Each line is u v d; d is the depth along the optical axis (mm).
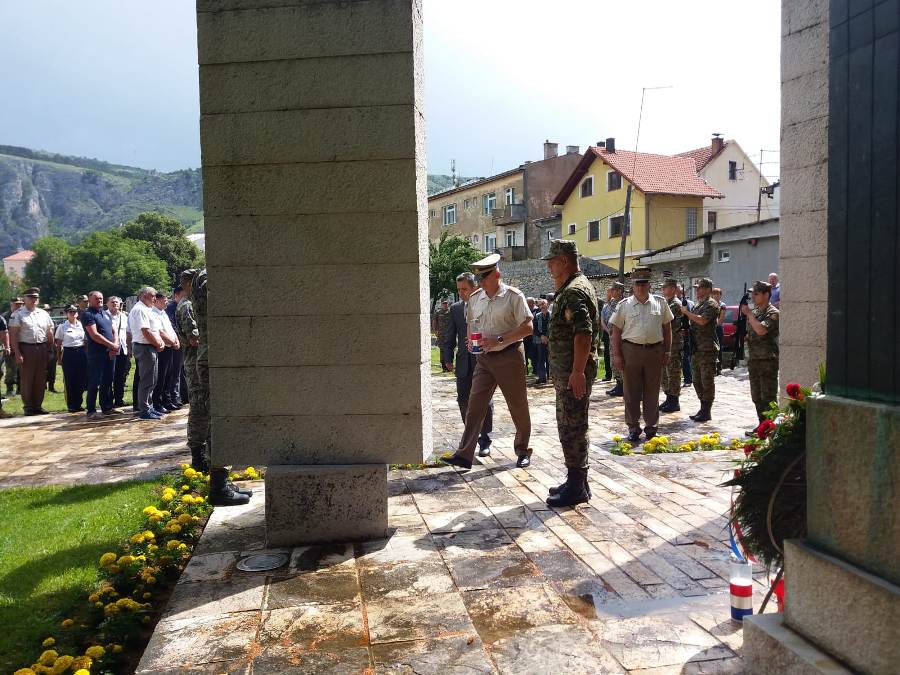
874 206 2072
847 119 2195
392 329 4098
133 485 5980
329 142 4059
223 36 4062
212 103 4094
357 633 2900
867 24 2098
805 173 4867
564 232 40750
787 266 5051
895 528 1961
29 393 11273
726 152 39562
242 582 3494
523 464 6074
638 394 7293
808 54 4773
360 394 4133
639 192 34656
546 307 13875
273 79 4055
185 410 11188
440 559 3752
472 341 5754
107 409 10969
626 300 7332
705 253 25500
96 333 10648
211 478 4949
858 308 2148
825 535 2244
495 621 2984
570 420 4711
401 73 3994
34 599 3482
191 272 6223
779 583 2766
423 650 2738
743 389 12344
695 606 3090
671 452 6652
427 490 5285
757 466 2707
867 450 2059
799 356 4980
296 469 4090
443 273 39281
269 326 4148
